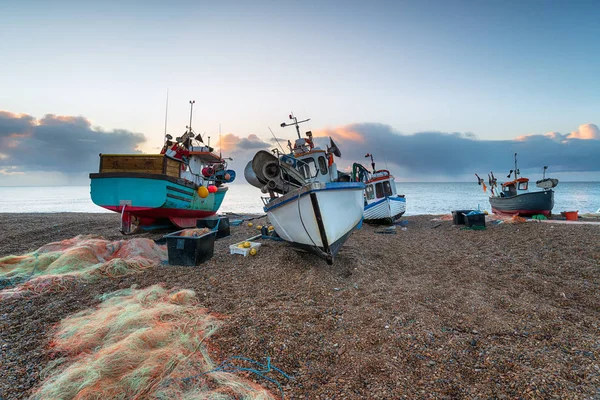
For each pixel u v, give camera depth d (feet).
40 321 12.98
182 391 8.07
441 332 11.80
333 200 20.53
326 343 11.08
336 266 21.80
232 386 8.29
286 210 21.38
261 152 26.22
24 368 9.46
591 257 22.74
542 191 53.31
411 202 126.11
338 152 32.81
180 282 18.38
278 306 14.42
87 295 16.33
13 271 19.62
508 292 16.48
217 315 13.38
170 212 36.81
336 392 8.27
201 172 48.70
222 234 35.50
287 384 8.71
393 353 10.30
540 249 26.99
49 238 34.35
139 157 34.76
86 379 8.14
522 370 9.01
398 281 18.86
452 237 37.42
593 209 84.17
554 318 12.81
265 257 24.21
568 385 8.17
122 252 23.15
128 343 9.59
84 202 143.54
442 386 8.49
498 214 62.23
